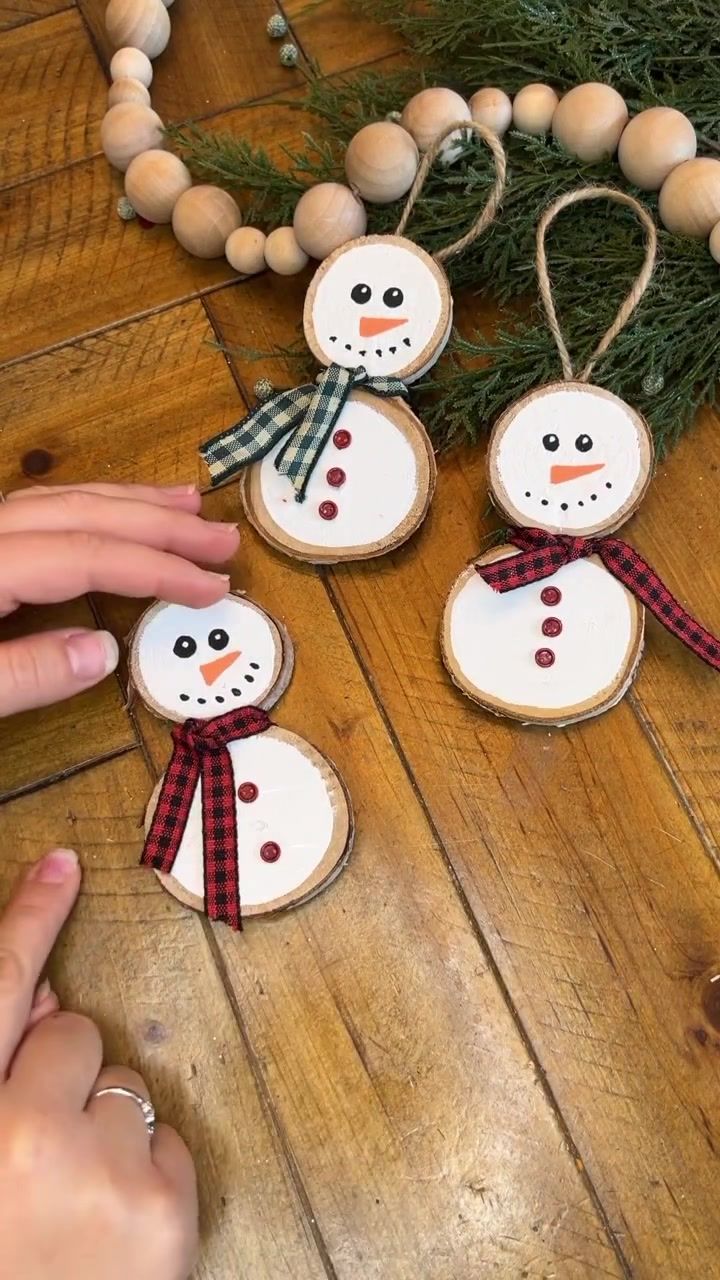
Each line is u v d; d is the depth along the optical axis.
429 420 0.36
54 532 0.30
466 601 0.33
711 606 0.34
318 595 0.35
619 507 0.32
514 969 0.32
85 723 0.34
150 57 0.40
